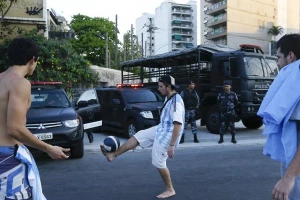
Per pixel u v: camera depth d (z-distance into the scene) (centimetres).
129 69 2038
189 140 1073
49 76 1697
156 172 662
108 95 1224
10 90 257
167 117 486
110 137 482
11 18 1816
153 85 1543
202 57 1323
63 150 286
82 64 1855
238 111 1110
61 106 850
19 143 268
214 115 1184
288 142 231
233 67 1125
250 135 1164
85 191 545
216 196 508
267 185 562
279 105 230
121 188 559
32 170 267
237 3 6950
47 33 1916
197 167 698
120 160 787
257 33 7138
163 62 1681
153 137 500
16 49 271
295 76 232
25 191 261
